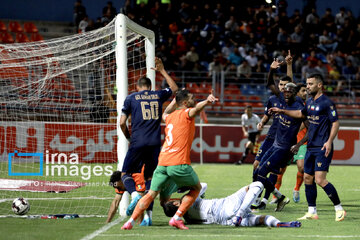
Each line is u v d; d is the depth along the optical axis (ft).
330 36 316.19
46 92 183.11
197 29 301.84
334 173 182.80
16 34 295.07
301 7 336.29
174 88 87.20
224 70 278.46
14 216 89.20
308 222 84.89
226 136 220.23
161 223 83.15
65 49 112.57
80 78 178.81
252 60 285.84
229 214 80.33
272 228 78.07
